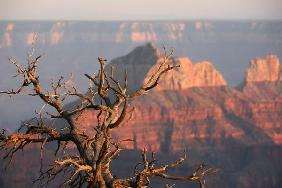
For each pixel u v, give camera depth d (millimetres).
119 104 20359
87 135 20609
